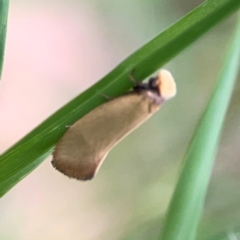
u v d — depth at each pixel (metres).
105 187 0.16
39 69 0.16
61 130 0.08
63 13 0.16
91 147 0.08
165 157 0.16
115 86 0.08
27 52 0.16
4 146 0.15
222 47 0.17
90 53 0.17
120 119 0.08
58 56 0.16
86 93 0.08
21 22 0.16
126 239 0.15
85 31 0.17
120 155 0.16
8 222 0.15
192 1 0.17
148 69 0.08
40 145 0.08
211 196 0.15
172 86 0.08
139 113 0.08
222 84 0.08
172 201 0.08
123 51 0.17
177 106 0.17
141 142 0.16
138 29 0.17
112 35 0.17
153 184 0.16
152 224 0.15
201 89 0.17
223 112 0.08
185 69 0.17
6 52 0.15
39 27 0.16
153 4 0.17
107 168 0.16
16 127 0.15
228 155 0.16
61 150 0.08
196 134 0.08
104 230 0.16
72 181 0.16
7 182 0.08
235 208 0.15
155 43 0.08
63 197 0.16
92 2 0.17
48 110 0.16
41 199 0.16
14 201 0.15
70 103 0.08
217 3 0.08
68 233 0.15
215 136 0.08
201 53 0.17
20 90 0.16
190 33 0.08
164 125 0.17
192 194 0.08
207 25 0.08
